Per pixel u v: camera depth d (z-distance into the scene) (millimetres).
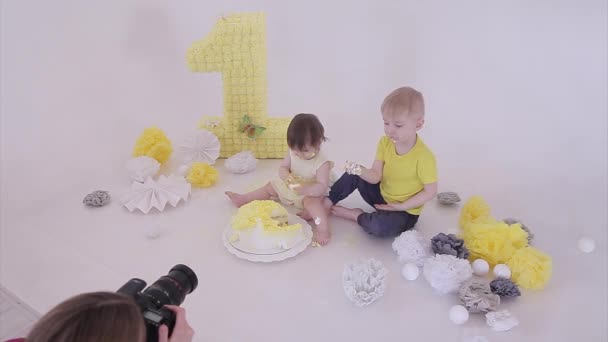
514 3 2840
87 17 2447
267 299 1386
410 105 1476
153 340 778
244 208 1614
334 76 2852
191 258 1557
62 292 1403
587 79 2705
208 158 2146
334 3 2801
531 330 1271
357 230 1727
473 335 1261
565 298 1381
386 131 1534
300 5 2811
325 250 1608
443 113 2543
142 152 2104
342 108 2627
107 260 1544
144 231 1698
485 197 1892
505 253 1476
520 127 2408
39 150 2186
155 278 1466
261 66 2035
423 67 2844
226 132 2186
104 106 2523
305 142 1630
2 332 1283
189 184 1923
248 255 1535
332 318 1320
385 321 1311
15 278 1455
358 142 2330
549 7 2852
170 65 2752
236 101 2107
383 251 1608
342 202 1907
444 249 1482
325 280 1466
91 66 2527
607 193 1901
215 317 1313
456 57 2865
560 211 1794
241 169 2082
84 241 1640
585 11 2854
